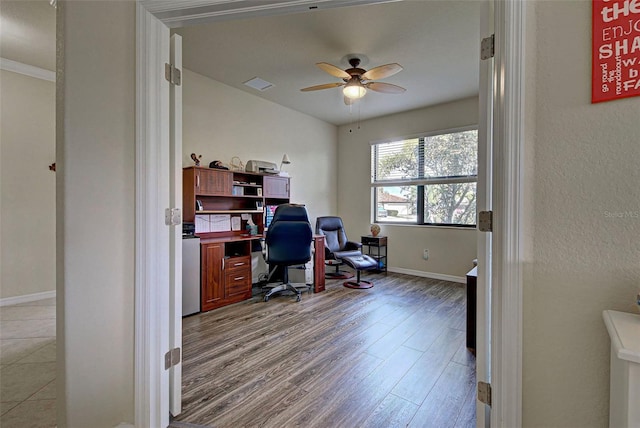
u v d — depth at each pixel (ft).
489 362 3.89
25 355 7.14
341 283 14.20
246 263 11.68
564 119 3.12
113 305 4.47
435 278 14.99
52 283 11.68
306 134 16.46
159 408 4.62
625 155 2.92
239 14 4.48
